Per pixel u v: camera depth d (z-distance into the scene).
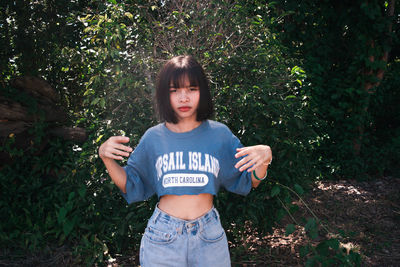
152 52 2.97
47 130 4.32
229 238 3.13
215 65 2.85
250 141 2.71
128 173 1.60
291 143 2.83
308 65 5.44
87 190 3.07
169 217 1.49
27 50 4.33
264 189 2.87
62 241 3.46
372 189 5.32
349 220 4.22
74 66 4.18
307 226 2.70
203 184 1.49
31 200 3.91
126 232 3.06
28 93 4.29
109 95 2.80
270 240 3.59
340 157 5.80
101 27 2.82
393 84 6.24
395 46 6.29
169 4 3.32
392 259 3.29
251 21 2.99
